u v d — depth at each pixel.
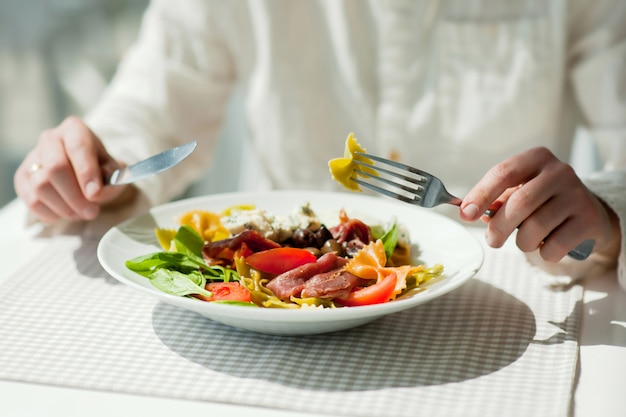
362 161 0.89
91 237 1.10
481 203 0.83
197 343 0.78
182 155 0.91
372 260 0.82
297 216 0.96
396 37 1.48
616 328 0.84
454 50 1.48
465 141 1.50
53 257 1.02
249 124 1.65
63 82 2.44
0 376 0.71
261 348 0.77
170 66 1.55
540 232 0.86
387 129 1.52
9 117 2.42
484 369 0.73
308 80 1.56
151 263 0.84
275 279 0.80
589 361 0.76
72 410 0.66
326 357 0.75
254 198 1.10
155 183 1.24
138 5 2.45
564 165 0.90
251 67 1.62
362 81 1.54
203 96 1.60
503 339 0.79
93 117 1.48
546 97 1.47
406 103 1.51
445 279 0.83
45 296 0.90
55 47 2.40
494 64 1.47
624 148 1.41
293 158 1.59
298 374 0.72
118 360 0.74
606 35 1.44
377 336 0.80
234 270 0.86
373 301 0.77
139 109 1.49
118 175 1.00
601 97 1.45
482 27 1.46
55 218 1.09
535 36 1.45
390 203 1.06
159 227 1.00
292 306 0.76
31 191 1.07
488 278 0.96
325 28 1.55
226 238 0.88
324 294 0.76
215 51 1.61
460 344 0.78
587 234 0.89
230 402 0.67
